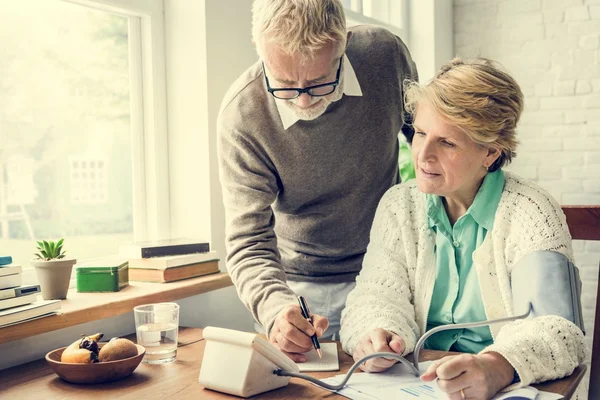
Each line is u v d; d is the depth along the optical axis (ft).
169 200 6.56
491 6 12.17
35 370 4.17
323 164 5.30
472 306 4.31
